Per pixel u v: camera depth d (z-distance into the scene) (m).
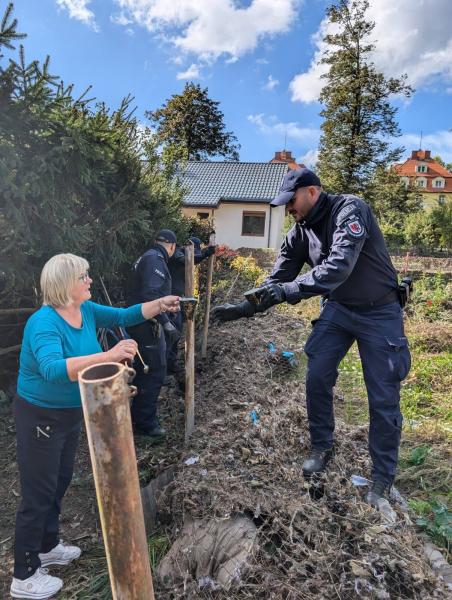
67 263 1.84
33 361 1.84
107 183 4.01
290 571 1.86
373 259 2.35
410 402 3.99
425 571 1.88
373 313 2.39
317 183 2.35
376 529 2.05
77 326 1.95
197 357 5.20
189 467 2.53
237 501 2.19
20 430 1.88
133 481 1.08
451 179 68.19
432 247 23.47
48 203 3.15
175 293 4.75
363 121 25.31
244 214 22.09
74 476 3.01
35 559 2.00
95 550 2.33
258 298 2.09
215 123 35.31
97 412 1.01
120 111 4.24
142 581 1.13
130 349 1.64
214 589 1.84
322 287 2.08
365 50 25.03
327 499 2.31
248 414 3.19
